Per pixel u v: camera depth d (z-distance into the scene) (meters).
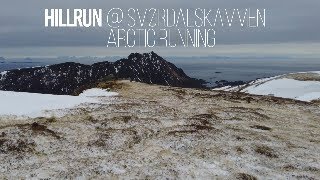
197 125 44.72
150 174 30.50
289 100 69.94
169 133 41.38
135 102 59.69
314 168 33.59
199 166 32.75
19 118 44.50
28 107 49.06
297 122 52.09
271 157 36.00
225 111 55.06
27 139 36.31
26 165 31.69
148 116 49.78
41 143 36.50
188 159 34.25
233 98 68.38
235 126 46.94
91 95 69.19
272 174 31.89
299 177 31.39
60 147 36.47
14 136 36.75
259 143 39.59
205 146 37.75
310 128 48.97
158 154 35.56
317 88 100.25
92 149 36.25
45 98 56.03
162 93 70.44
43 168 30.81
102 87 76.81
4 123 42.34
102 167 31.44
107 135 39.88
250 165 33.59
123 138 39.50
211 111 55.09
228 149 36.91
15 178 28.62
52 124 43.19
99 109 51.66
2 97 53.41
